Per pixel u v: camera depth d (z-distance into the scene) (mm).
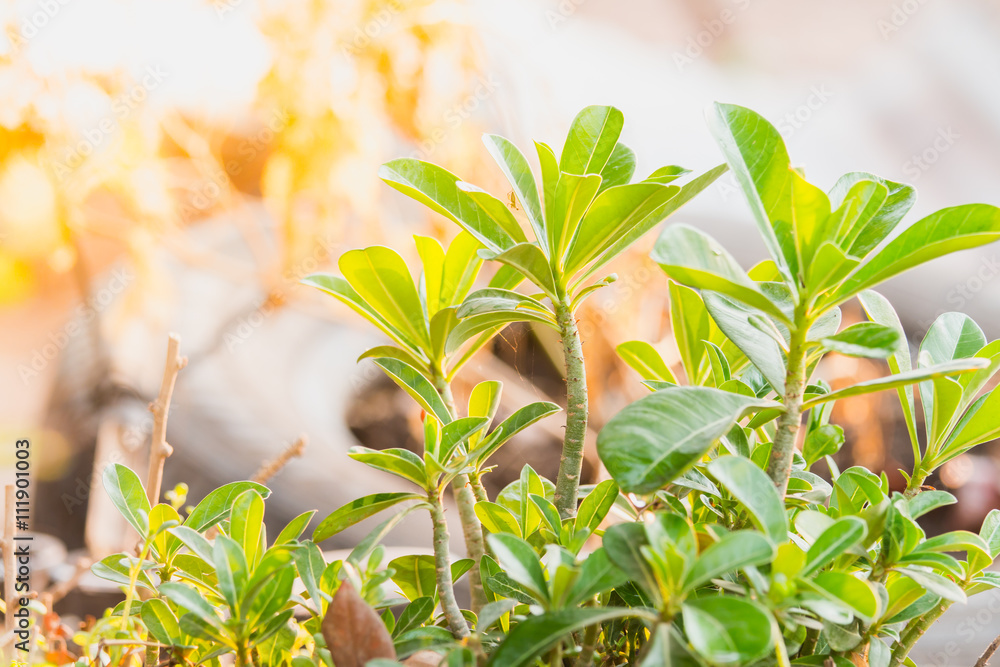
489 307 1401
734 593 1374
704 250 1310
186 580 1447
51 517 3105
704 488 1399
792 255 1353
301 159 3174
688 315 1498
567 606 1314
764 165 1356
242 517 1391
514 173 1432
